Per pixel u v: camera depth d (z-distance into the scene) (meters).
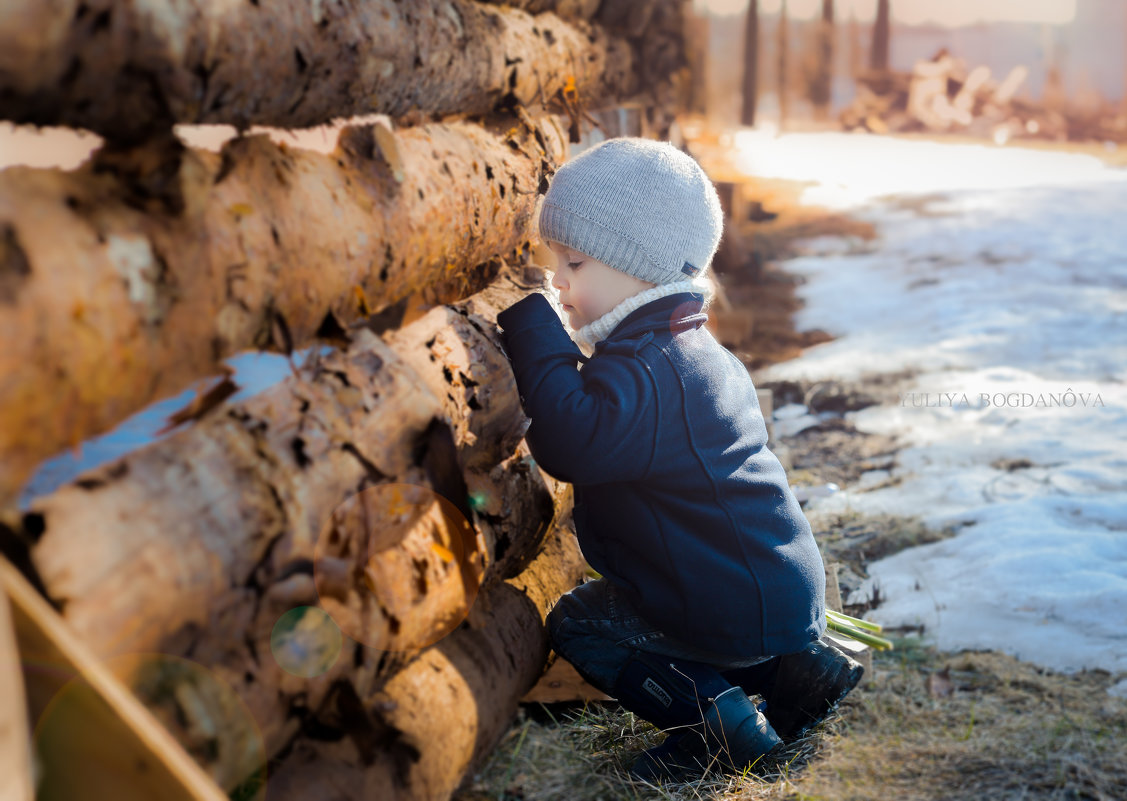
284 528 1.21
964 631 2.46
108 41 1.02
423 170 1.85
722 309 5.21
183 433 1.16
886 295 6.02
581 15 4.07
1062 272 6.36
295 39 1.35
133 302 1.07
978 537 2.93
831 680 1.95
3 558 0.93
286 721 1.24
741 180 8.38
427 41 1.87
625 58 4.75
